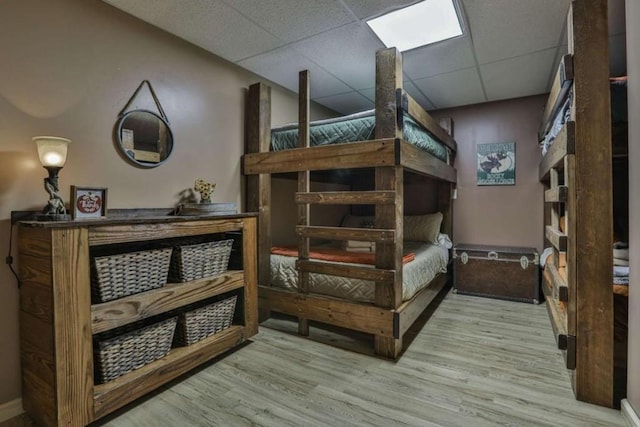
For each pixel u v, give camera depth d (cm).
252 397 190
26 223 158
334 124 262
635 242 165
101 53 210
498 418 171
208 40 261
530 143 397
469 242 434
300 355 241
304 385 202
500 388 198
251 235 258
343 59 297
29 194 181
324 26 243
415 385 201
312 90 377
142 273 189
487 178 420
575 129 182
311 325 302
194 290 214
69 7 195
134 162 227
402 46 271
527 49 276
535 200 396
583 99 179
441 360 233
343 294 261
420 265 293
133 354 183
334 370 220
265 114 307
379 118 233
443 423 167
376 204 236
